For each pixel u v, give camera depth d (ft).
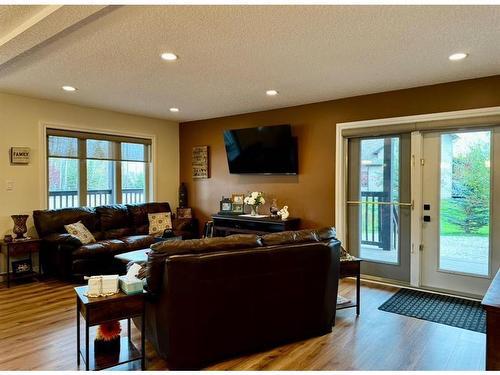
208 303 7.67
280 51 9.82
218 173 20.21
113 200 18.97
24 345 8.80
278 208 17.49
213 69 11.40
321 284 9.09
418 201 13.62
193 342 7.62
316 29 8.37
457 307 11.61
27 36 7.99
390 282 14.48
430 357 8.30
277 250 8.36
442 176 13.20
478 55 10.08
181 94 14.80
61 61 10.66
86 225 16.16
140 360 7.97
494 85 11.84
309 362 8.02
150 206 19.12
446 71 11.53
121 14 7.54
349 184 15.56
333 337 9.31
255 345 8.39
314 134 16.25
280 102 16.22
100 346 7.88
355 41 9.11
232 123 19.44
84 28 8.25
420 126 13.26
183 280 7.37
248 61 10.66
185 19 7.80
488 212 12.30
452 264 13.05
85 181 17.71
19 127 15.16
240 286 7.98
